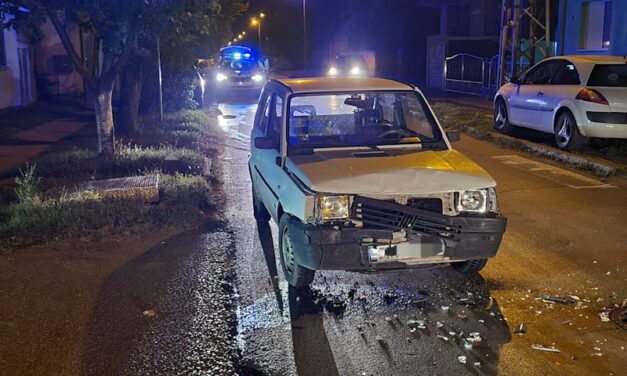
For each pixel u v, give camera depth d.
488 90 24.69
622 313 5.21
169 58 17.50
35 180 9.82
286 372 4.33
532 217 8.04
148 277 6.09
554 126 12.33
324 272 6.18
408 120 6.71
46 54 24.58
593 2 19.41
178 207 8.25
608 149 11.64
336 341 4.77
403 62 45.25
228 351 4.62
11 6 10.07
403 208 5.09
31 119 18.94
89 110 22.81
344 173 5.32
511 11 19.62
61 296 5.62
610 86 11.48
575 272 6.13
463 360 4.46
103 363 4.45
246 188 10.01
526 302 5.45
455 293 5.66
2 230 7.26
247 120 19.50
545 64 13.27
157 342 4.75
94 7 10.14
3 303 5.47
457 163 5.67
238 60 30.08
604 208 8.41
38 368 4.38
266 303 5.48
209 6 11.41
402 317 5.18
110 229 7.45
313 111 6.47
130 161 11.02
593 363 4.40
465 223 5.19
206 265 6.41
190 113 19.11
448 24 39.03
